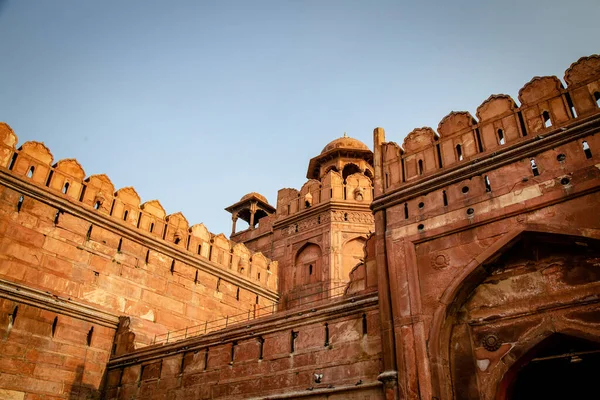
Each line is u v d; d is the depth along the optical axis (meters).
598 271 7.80
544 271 8.31
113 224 15.41
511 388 8.21
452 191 9.67
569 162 8.44
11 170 13.68
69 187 14.91
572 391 9.61
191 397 11.95
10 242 13.09
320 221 20.09
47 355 12.95
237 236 23.42
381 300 9.53
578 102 8.94
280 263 20.61
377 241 10.23
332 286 18.33
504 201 8.87
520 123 9.55
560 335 7.79
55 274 13.70
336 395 9.55
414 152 10.91
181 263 16.97
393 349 8.93
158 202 17.25
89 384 13.59
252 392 10.89
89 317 14.06
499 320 8.47
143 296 15.45
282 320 11.20
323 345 10.29
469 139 10.12
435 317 8.70
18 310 12.75
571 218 8.02
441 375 8.25
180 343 12.92
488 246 8.71
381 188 10.93
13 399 12.00
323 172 23.30
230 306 17.91
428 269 9.23
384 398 8.75
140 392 13.05
